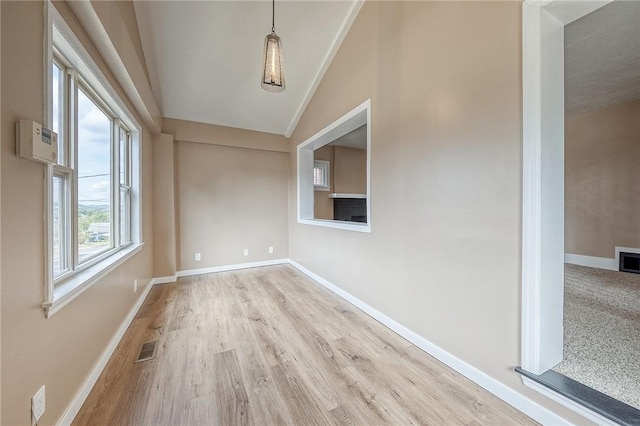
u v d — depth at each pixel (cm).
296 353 200
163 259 386
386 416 140
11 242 97
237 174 464
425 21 200
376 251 259
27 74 107
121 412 142
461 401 150
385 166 244
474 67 165
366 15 268
